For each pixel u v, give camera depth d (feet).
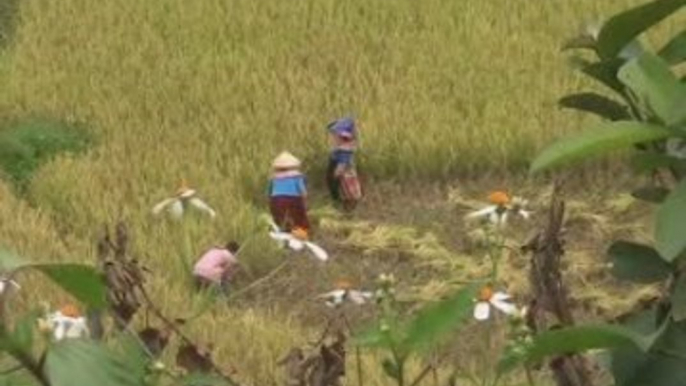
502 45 68.03
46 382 10.36
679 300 11.30
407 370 37.60
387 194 58.34
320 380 13.73
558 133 60.29
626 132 10.43
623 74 10.85
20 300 42.11
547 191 56.90
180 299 43.65
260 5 73.36
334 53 68.39
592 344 11.17
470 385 37.40
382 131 60.13
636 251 12.17
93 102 65.05
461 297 11.62
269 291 50.70
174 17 72.69
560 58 66.59
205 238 50.96
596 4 72.02
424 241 52.75
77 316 17.13
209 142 61.00
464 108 63.10
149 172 57.57
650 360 11.72
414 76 65.46
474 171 59.41
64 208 55.62
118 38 71.15
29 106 65.10
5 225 52.19
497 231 21.81
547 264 13.39
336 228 54.39
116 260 14.35
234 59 68.23
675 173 11.39
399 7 72.43
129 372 10.61
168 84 66.08
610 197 56.49
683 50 12.09
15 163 60.44
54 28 72.49
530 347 11.37
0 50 71.20
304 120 61.82
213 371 14.34
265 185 58.18
